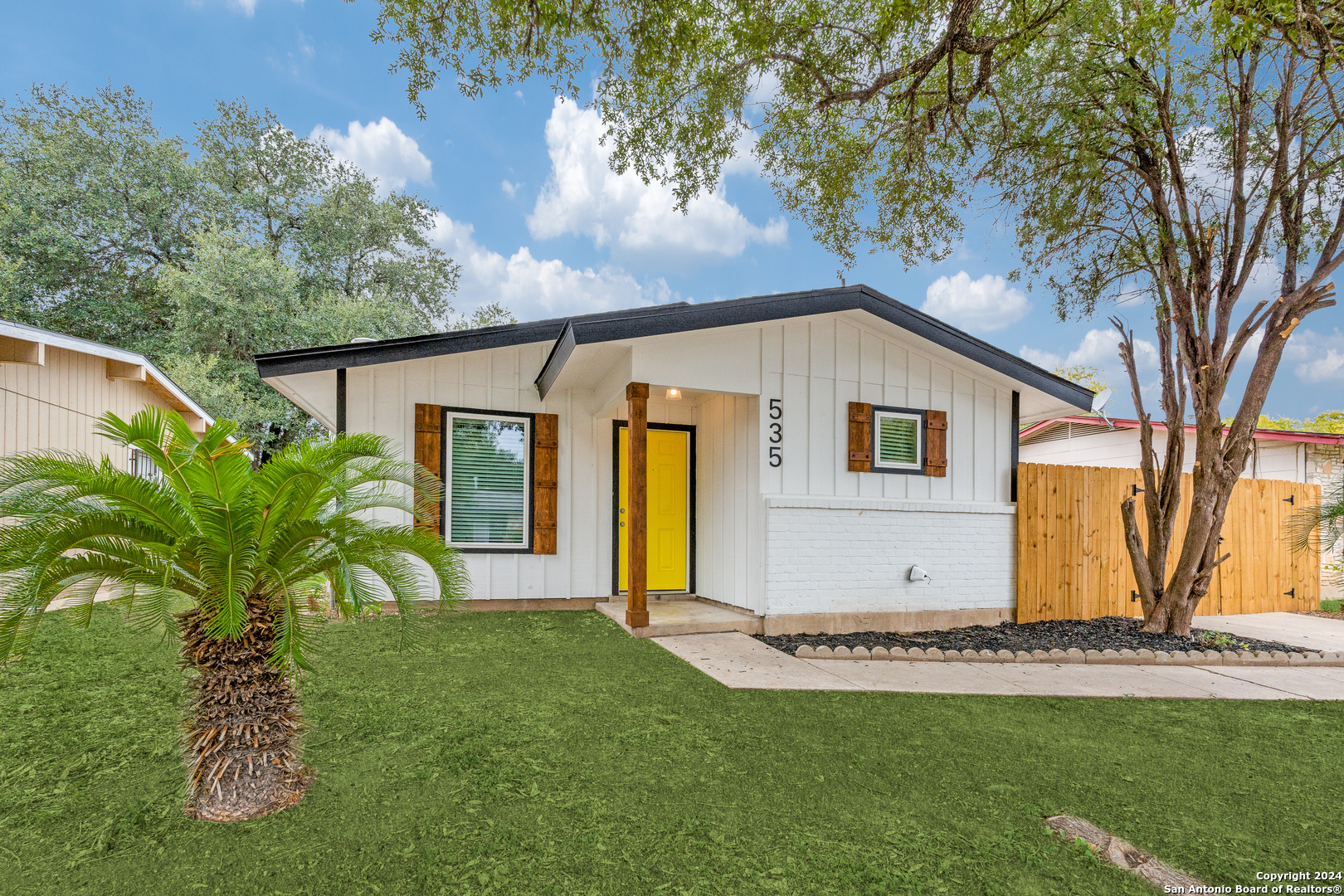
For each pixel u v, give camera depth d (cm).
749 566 693
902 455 756
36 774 302
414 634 319
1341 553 1034
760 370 685
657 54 537
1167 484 718
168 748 334
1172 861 247
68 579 266
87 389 926
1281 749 370
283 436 1872
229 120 2011
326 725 374
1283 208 650
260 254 1681
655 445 820
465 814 275
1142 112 653
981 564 765
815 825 269
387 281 2244
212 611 274
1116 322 733
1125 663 599
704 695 445
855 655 577
